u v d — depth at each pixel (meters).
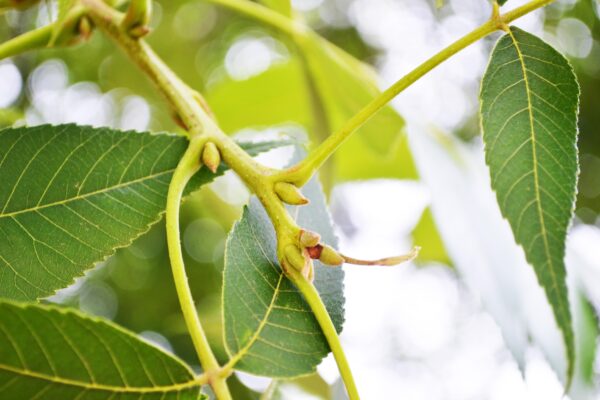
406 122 0.47
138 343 0.30
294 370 0.32
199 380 0.31
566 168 0.32
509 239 0.44
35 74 0.79
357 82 0.51
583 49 0.93
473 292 0.40
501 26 0.33
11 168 0.34
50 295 0.33
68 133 0.34
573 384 0.38
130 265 0.76
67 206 0.34
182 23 0.90
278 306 0.32
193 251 0.76
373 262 0.32
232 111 0.66
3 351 0.29
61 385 0.30
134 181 0.34
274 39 0.94
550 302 0.31
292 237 0.33
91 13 0.38
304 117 0.67
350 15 1.06
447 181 0.45
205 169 0.34
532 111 0.32
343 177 0.65
